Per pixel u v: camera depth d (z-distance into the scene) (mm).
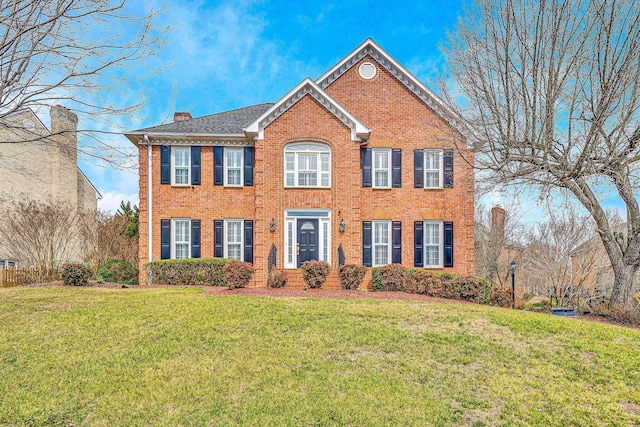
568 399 6398
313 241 17422
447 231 18250
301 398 6145
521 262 24781
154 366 7109
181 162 18344
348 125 17453
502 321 9969
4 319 9484
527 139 13477
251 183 18312
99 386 6414
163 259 17797
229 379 6684
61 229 20266
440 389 6574
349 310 10570
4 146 23000
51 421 5516
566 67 13102
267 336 8547
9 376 6695
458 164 18188
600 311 13656
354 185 17281
